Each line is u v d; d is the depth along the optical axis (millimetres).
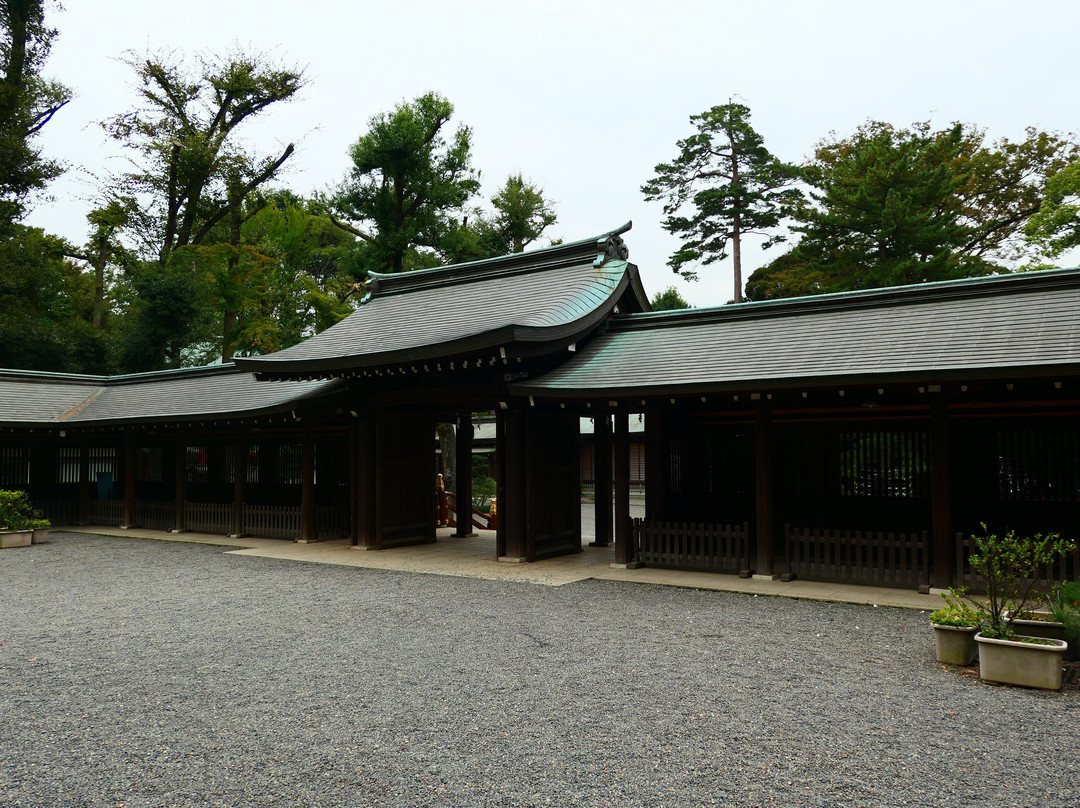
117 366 30453
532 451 13195
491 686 6121
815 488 12461
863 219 26625
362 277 30672
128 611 9273
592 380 11492
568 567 12453
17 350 29266
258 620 8703
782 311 11883
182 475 17953
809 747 4805
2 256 29297
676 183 35031
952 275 25453
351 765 4578
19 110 28766
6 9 29062
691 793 4156
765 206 33688
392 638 7785
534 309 13125
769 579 10773
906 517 11586
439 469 29516
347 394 14555
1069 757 4613
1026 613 6746
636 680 6262
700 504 13391
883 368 9164
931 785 4238
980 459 11102
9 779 4422
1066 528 10312
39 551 15055
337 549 14820
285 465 18203
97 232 36500
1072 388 10180
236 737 5059
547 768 4504
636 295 14531
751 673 6461
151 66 32125
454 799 4102
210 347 34719
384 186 29250
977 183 31062
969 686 6062
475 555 13984
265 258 31828
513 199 31500
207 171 32750
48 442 19828
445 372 13430
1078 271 9719
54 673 6637
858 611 8922
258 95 34156
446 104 29375
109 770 4543
